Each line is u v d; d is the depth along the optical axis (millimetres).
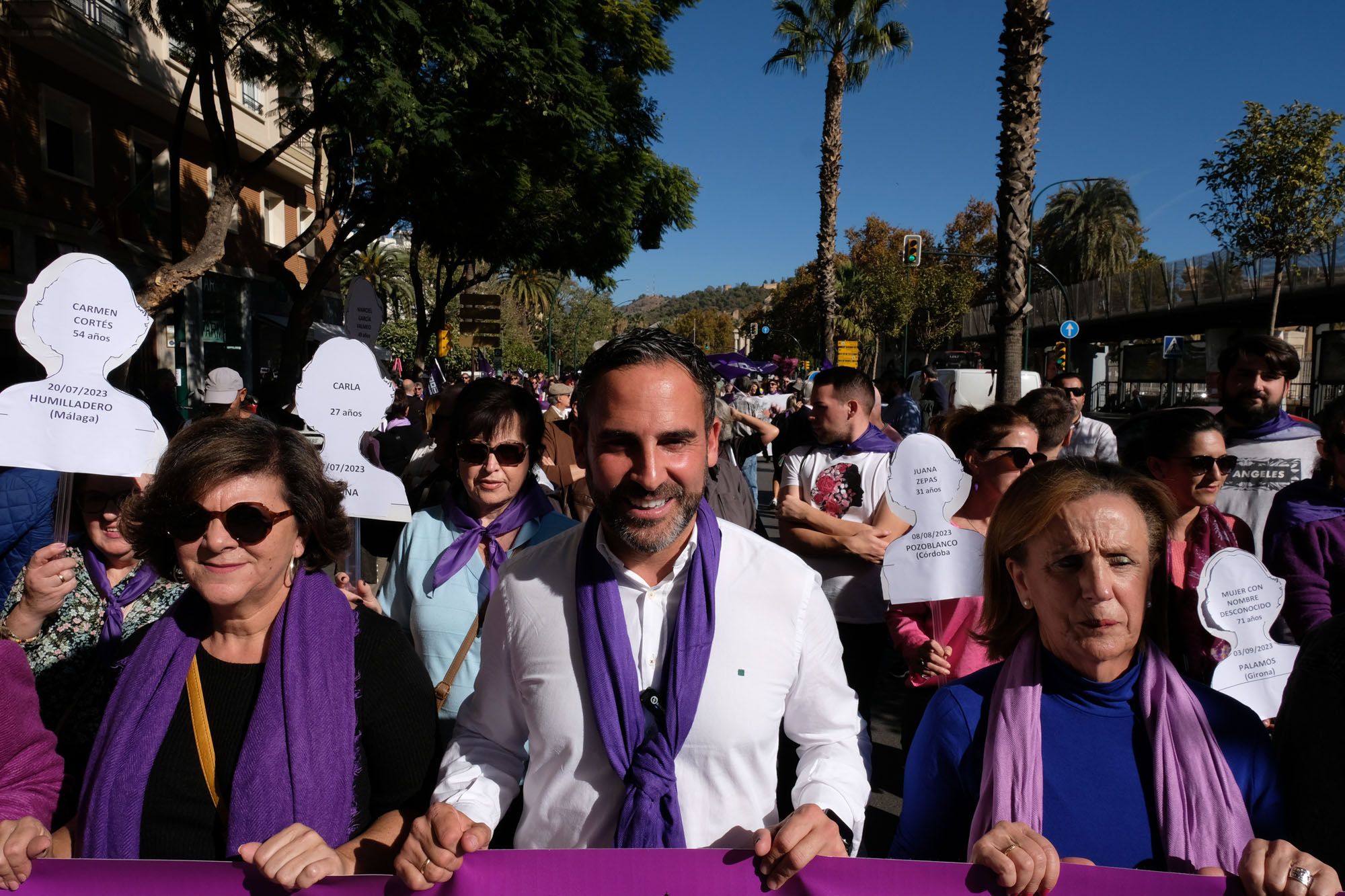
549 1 11789
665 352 1587
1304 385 26359
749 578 1670
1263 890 1369
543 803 1638
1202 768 1603
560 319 68312
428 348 22250
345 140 12789
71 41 13891
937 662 2762
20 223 13883
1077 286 35281
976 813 1671
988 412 3199
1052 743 1674
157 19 16062
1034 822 1613
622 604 1668
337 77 11266
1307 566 2850
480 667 1825
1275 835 1646
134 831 1641
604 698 1584
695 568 1644
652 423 1546
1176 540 2766
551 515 2914
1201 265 26281
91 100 15602
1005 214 9609
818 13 24547
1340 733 1688
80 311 2256
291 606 1787
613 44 16453
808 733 1750
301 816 1647
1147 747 1653
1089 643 1646
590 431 1622
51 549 2045
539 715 1653
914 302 43812
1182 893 1461
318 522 1848
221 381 6352
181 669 1746
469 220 14891
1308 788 1727
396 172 13055
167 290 10727
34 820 1576
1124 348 36906
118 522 1971
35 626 2090
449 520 2877
